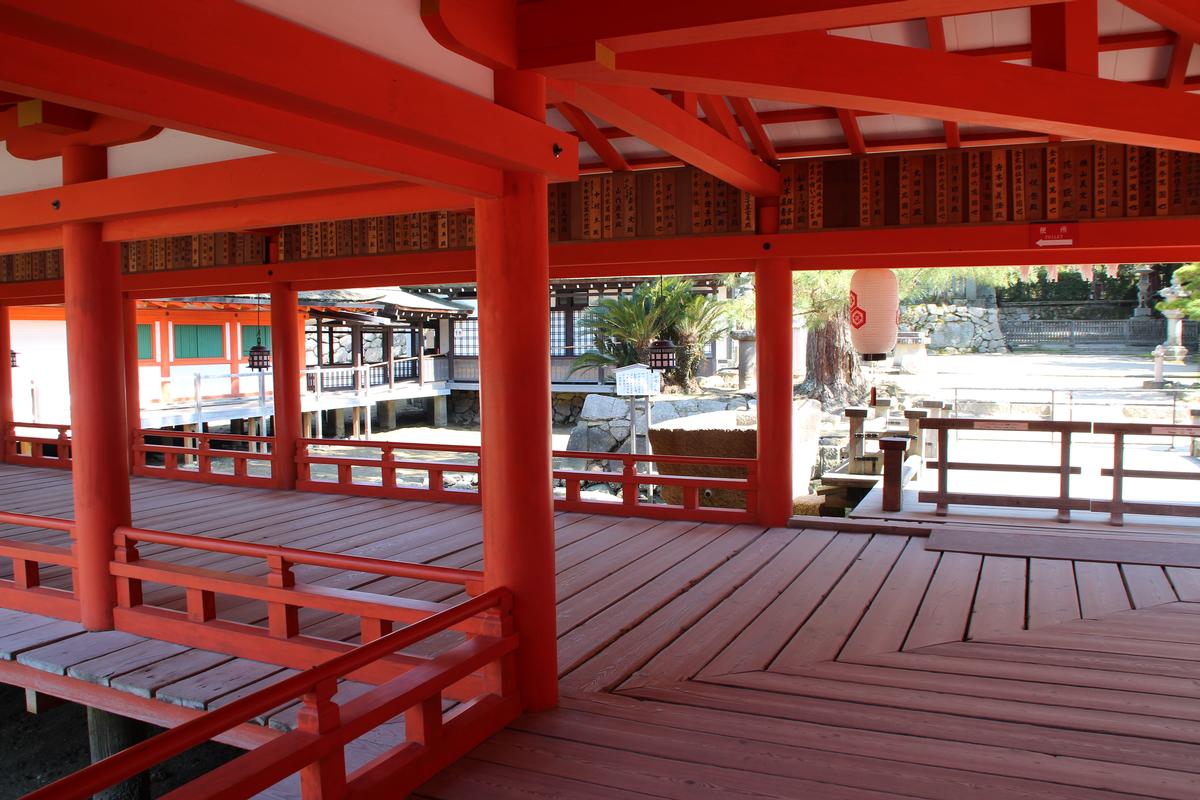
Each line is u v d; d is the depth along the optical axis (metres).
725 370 22.52
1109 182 6.62
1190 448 11.55
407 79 3.06
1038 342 28.69
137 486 10.77
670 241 7.65
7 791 6.44
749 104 6.60
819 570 6.36
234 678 4.52
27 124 4.61
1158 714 3.88
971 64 4.08
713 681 4.34
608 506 8.51
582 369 22.59
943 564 6.44
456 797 3.26
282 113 2.89
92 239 5.11
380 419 24.92
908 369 23.70
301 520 8.61
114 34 2.12
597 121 7.11
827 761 3.49
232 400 18.95
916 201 7.05
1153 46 5.64
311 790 2.99
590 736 3.74
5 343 12.81
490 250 3.83
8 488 10.70
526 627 3.95
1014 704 4.01
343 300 20.23
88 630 5.27
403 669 4.29
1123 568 6.25
